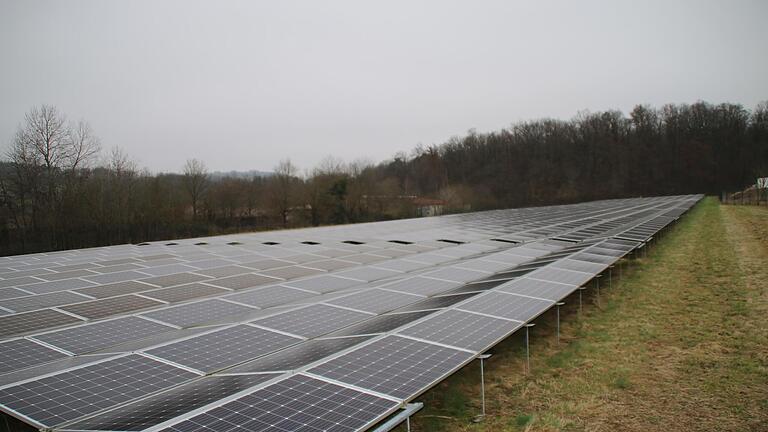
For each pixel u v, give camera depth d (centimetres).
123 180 5438
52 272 2152
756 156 11000
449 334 1040
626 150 11806
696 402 1024
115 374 853
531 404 1045
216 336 1070
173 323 1264
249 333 1101
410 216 7688
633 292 2088
